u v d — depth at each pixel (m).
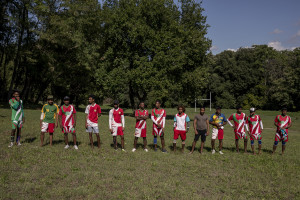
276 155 9.68
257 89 66.62
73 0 27.61
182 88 28.67
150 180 5.91
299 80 51.69
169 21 28.08
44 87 35.03
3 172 5.86
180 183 5.84
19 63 28.95
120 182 5.68
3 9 24.84
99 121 18.56
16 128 8.53
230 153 9.46
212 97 72.38
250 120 9.65
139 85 25.83
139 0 28.31
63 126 8.51
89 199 4.74
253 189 5.73
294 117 45.12
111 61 27.73
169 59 25.56
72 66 28.62
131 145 10.00
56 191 5.00
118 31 26.20
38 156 7.31
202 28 30.89
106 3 29.62
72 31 26.55
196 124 9.14
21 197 4.67
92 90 36.50
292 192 5.66
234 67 67.31
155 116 9.02
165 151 9.04
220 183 6.02
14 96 8.38
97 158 7.59
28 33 26.44
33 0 25.52
